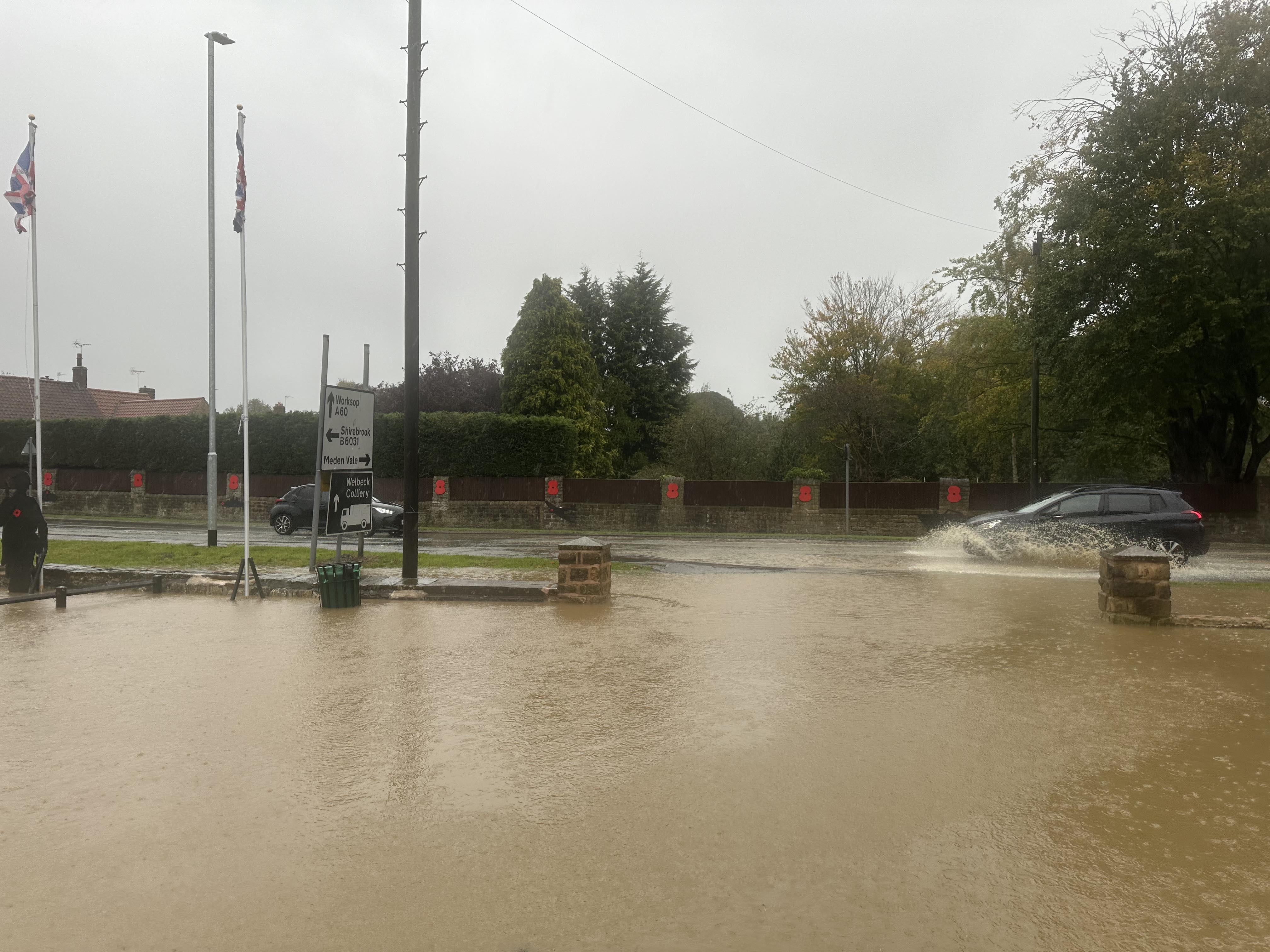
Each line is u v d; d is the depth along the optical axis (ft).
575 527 108.17
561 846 12.96
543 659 25.93
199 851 12.78
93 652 26.99
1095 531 59.26
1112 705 20.84
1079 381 90.79
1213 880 12.00
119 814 14.14
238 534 83.35
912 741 18.02
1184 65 84.02
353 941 10.35
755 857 12.63
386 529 83.71
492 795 14.99
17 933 10.49
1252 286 82.84
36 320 44.75
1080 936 10.53
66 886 11.71
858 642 28.60
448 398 154.51
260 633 30.22
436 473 113.09
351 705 20.77
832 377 147.02
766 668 24.67
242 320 43.68
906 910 11.14
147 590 41.24
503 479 110.52
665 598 38.60
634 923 10.79
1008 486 100.99
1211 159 80.48
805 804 14.62
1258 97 81.35
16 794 15.05
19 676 23.86
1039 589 42.42
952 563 58.59
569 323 146.41
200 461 121.80
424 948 10.20
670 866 12.33
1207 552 60.80
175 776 15.90
